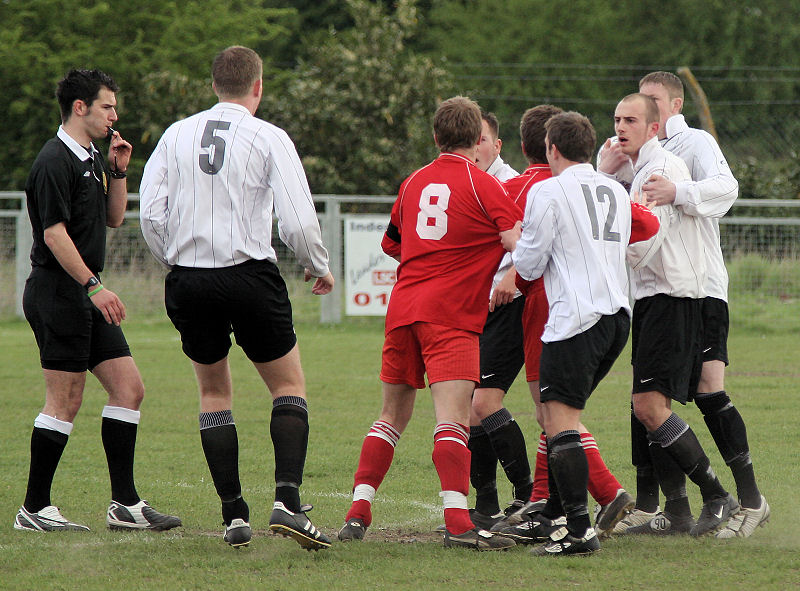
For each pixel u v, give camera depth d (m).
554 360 17.08
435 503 21.36
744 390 36.66
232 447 17.09
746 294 57.59
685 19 146.62
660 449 19.00
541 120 19.92
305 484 23.28
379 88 83.12
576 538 16.88
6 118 90.88
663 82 20.81
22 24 95.19
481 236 17.83
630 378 41.34
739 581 15.41
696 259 18.73
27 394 36.16
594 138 17.88
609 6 151.88
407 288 18.06
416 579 15.47
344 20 142.88
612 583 15.27
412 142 82.12
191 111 83.00
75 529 18.77
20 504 20.83
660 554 17.08
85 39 93.69
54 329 18.62
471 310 17.69
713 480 18.64
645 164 19.44
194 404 34.41
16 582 15.24
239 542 16.91
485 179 17.84
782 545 17.81
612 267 17.36
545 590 14.88
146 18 98.06
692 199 18.48
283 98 83.81
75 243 18.69
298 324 60.78
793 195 80.31
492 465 19.72
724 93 141.00
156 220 16.95
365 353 48.09
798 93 139.25
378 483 18.52
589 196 17.42
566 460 16.97
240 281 16.62
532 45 148.50
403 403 18.56
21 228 60.03
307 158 80.06
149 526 18.89
